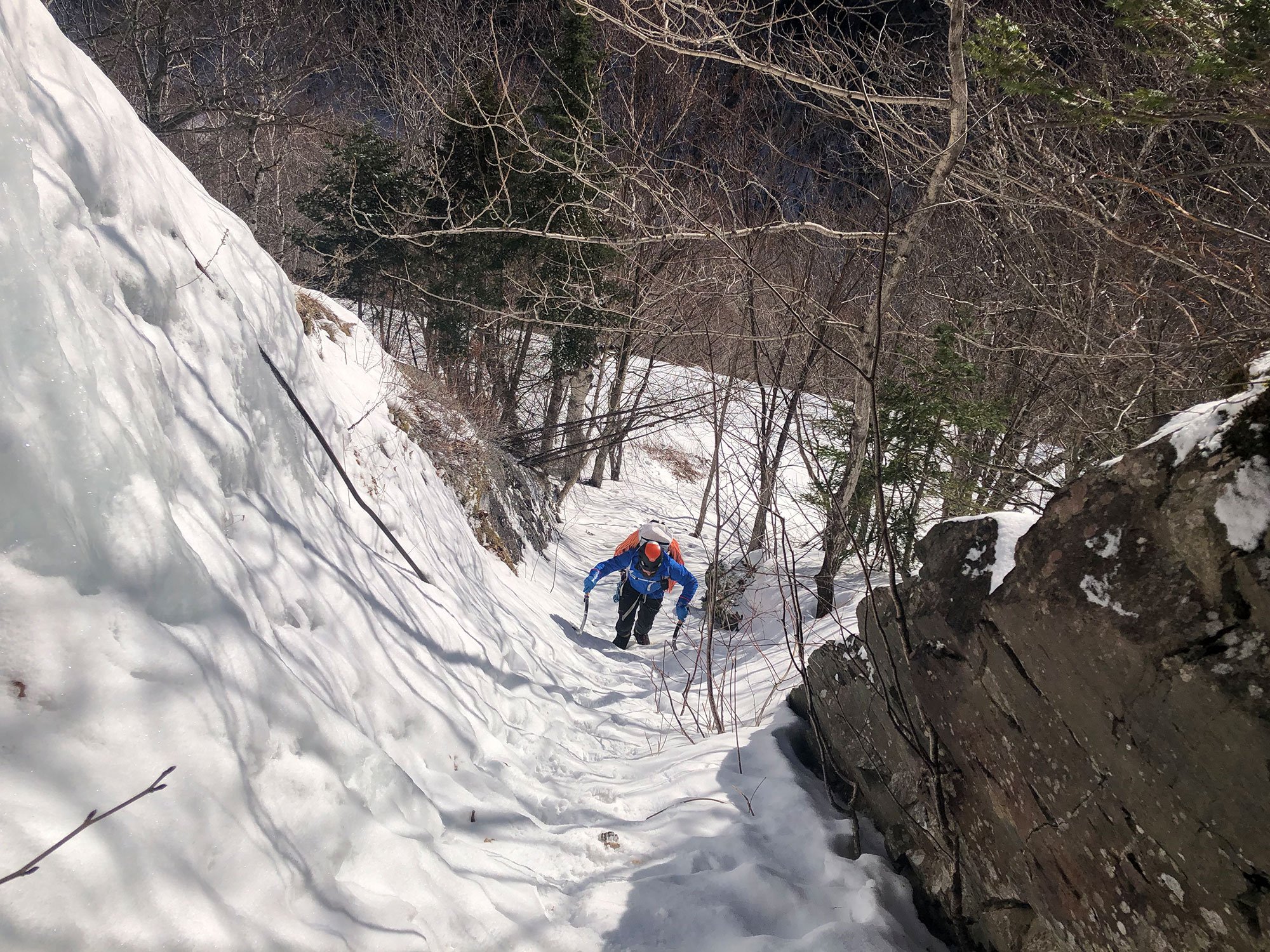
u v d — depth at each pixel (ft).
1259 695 4.98
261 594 8.93
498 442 38.75
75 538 5.64
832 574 24.66
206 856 5.46
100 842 4.69
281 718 7.09
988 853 8.14
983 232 29.09
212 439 9.34
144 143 10.55
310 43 50.96
